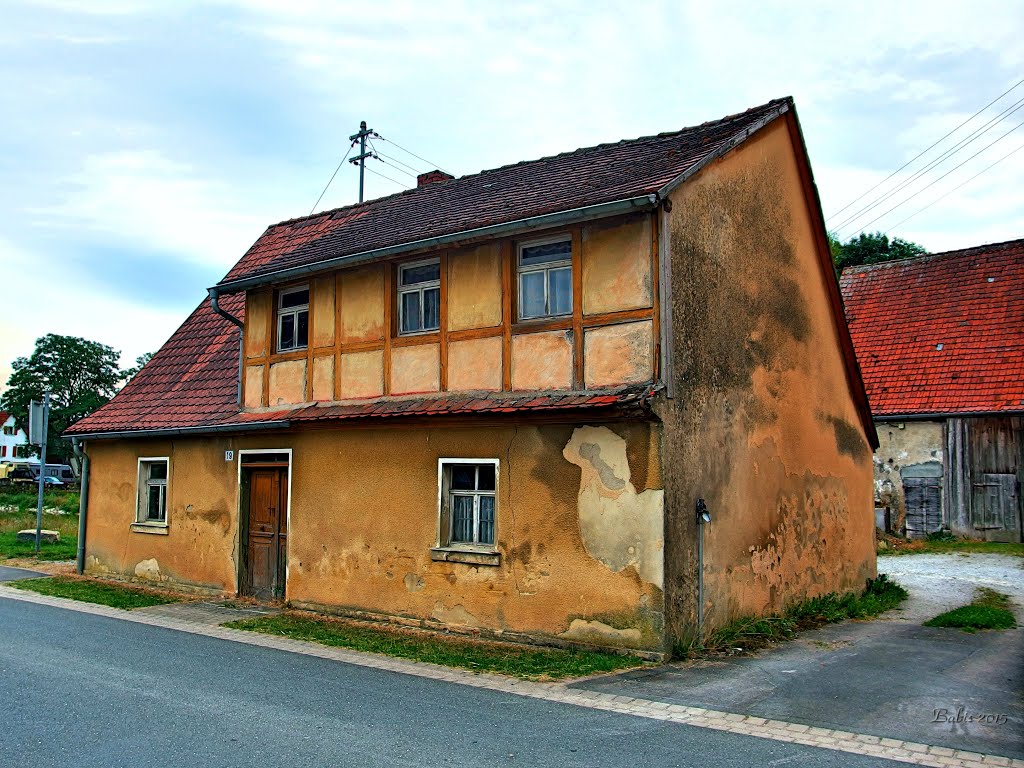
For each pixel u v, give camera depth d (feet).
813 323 44.39
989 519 70.64
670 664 28.94
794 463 40.91
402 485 37.22
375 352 39.70
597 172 39.29
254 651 31.37
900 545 69.46
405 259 39.04
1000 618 37.29
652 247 31.30
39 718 22.11
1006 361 72.95
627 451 30.55
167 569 48.21
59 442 235.81
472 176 51.88
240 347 48.03
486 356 35.47
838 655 30.73
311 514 40.78
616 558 30.45
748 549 35.70
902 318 82.89
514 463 33.50
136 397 54.54
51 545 68.08
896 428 75.36
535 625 32.32
